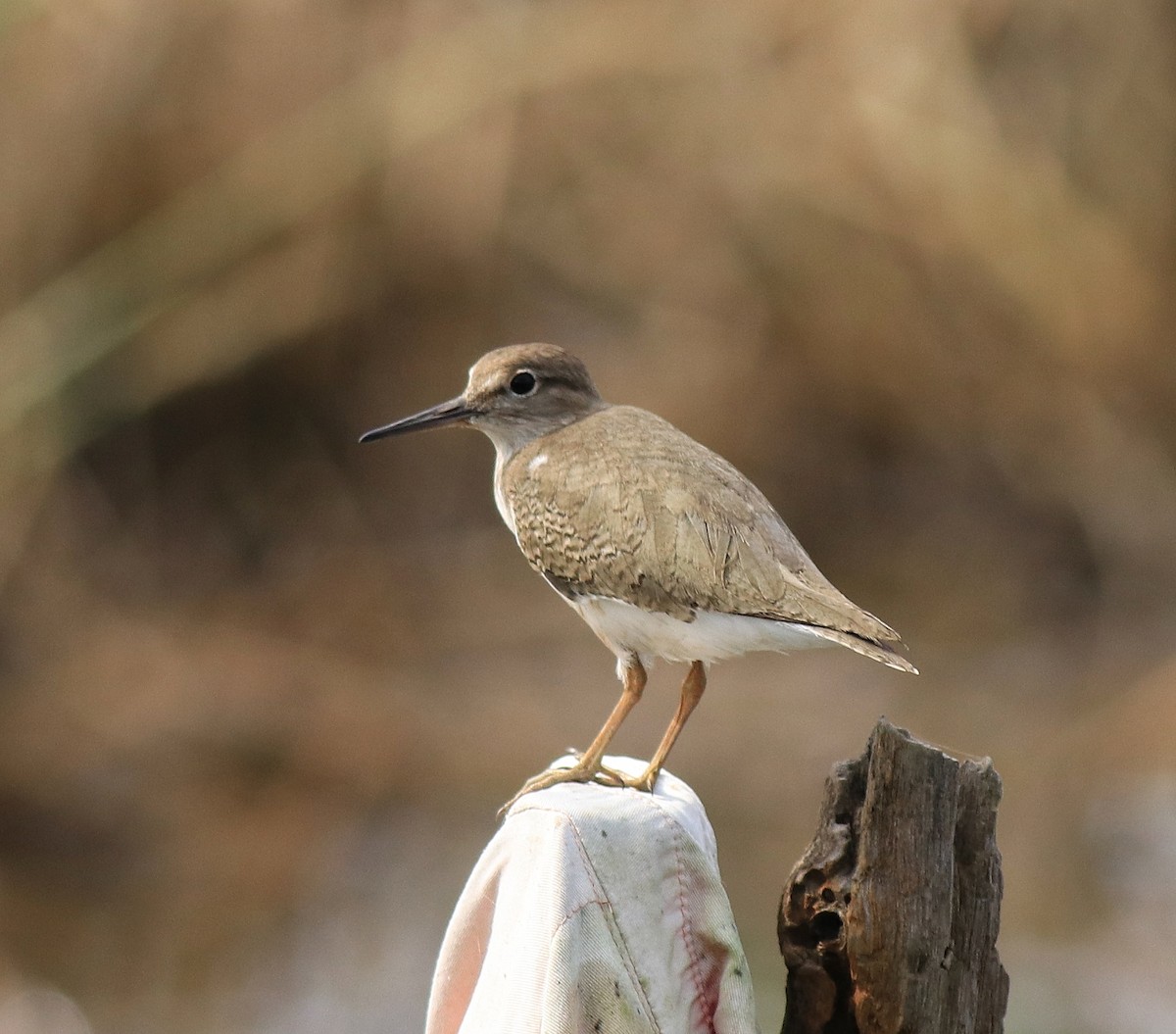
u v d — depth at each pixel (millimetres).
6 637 17016
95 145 17859
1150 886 13500
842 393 19656
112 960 12977
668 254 19344
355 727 16094
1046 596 18422
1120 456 19297
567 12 18766
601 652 17250
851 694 16641
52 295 17672
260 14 18094
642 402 19203
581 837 5578
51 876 14250
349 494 19234
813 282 19297
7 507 17266
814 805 14734
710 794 14938
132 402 18172
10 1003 12336
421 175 18641
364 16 18422
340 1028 11812
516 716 16266
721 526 7426
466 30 18547
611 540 7668
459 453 19422
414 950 12859
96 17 17828
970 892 5629
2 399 17266
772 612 7168
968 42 19250
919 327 19391
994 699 16594
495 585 18312
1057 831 14367
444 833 14609
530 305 19422
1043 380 19438
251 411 19219
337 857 14336
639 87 18938
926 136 18953
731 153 19094
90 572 17953
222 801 15258
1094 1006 11734
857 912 5512
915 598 18391
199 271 18156
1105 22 19266
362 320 19125
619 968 5492
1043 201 19156
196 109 18109
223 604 17938
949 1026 5586
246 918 13500
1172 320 19359
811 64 19062
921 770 5500
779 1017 11094
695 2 18922
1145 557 18703
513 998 5449
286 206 18188
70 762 15633
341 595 18078
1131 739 15633
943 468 19766
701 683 7664
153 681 16766
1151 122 19281
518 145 18891
